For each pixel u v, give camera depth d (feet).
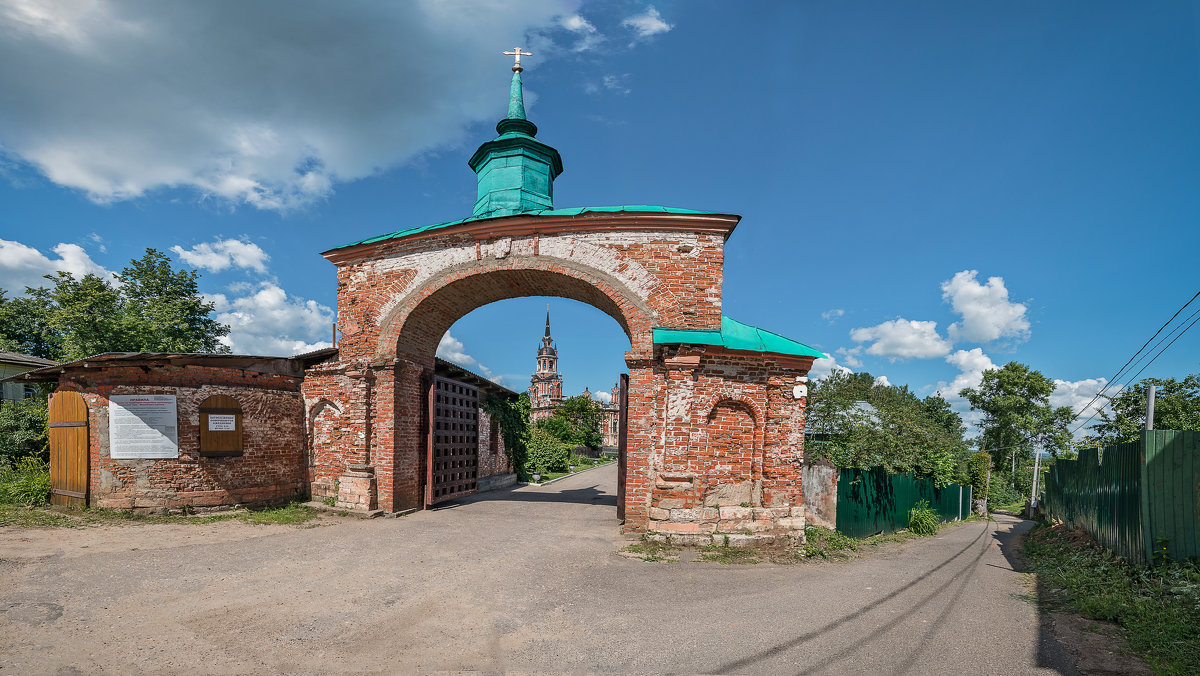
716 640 18.48
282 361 42.37
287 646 16.96
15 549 26.50
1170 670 15.98
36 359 75.77
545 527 36.88
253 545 29.53
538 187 47.06
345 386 41.11
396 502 39.68
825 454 46.91
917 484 58.03
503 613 20.58
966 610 22.56
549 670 15.89
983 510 88.17
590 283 35.99
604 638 18.45
